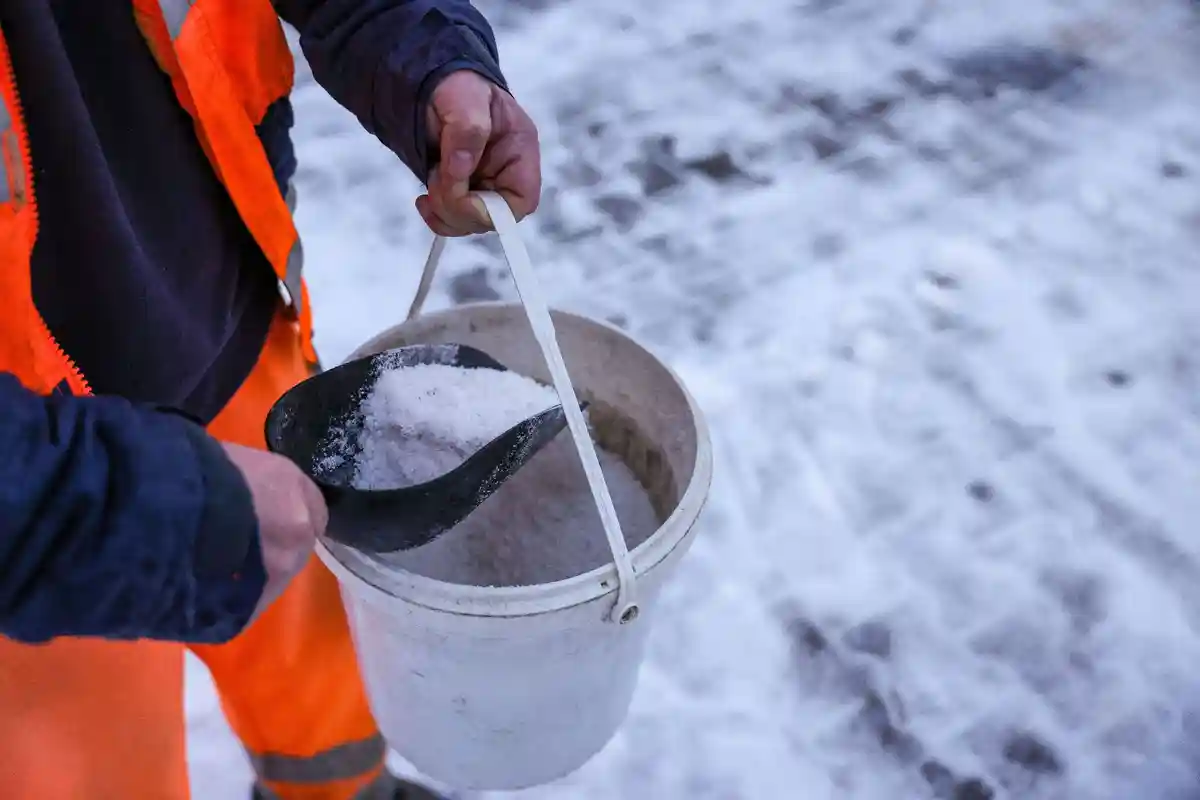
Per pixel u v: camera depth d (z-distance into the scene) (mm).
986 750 1297
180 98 747
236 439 923
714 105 2264
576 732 915
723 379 1704
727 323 1804
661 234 1965
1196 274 1953
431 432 788
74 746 733
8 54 574
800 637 1384
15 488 448
